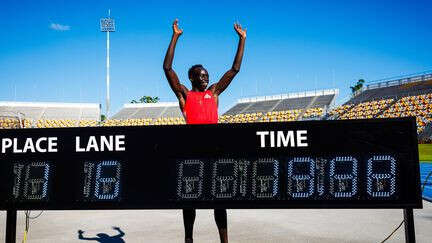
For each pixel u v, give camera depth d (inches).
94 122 2202.3
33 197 146.5
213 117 157.4
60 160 147.6
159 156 144.3
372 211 337.1
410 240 135.1
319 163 139.6
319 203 137.7
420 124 1448.1
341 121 140.5
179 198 141.7
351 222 283.0
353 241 219.5
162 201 142.1
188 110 156.7
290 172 139.9
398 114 1600.6
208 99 157.9
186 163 143.1
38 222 301.1
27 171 147.9
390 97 1786.4
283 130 141.6
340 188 137.9
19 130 149.8
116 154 145.9
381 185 136.9
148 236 241.4
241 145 142.1
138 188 143.6
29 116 2171.5
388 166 137.4
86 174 145.9
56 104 2281.0
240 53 161.3
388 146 137.9
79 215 336.2
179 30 157.2
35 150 148.6
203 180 141.7
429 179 622.5
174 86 158.2
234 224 278.4
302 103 2108.8
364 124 139.6
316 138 140.4
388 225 268.8
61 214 343.3
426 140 1291.8
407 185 135.9
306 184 139.0
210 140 143.3
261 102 2319.1
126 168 144.9
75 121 2185.0
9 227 148.2
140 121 2210.9
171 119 2197.3
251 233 245.4
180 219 306.5
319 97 2112.5
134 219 310.2
